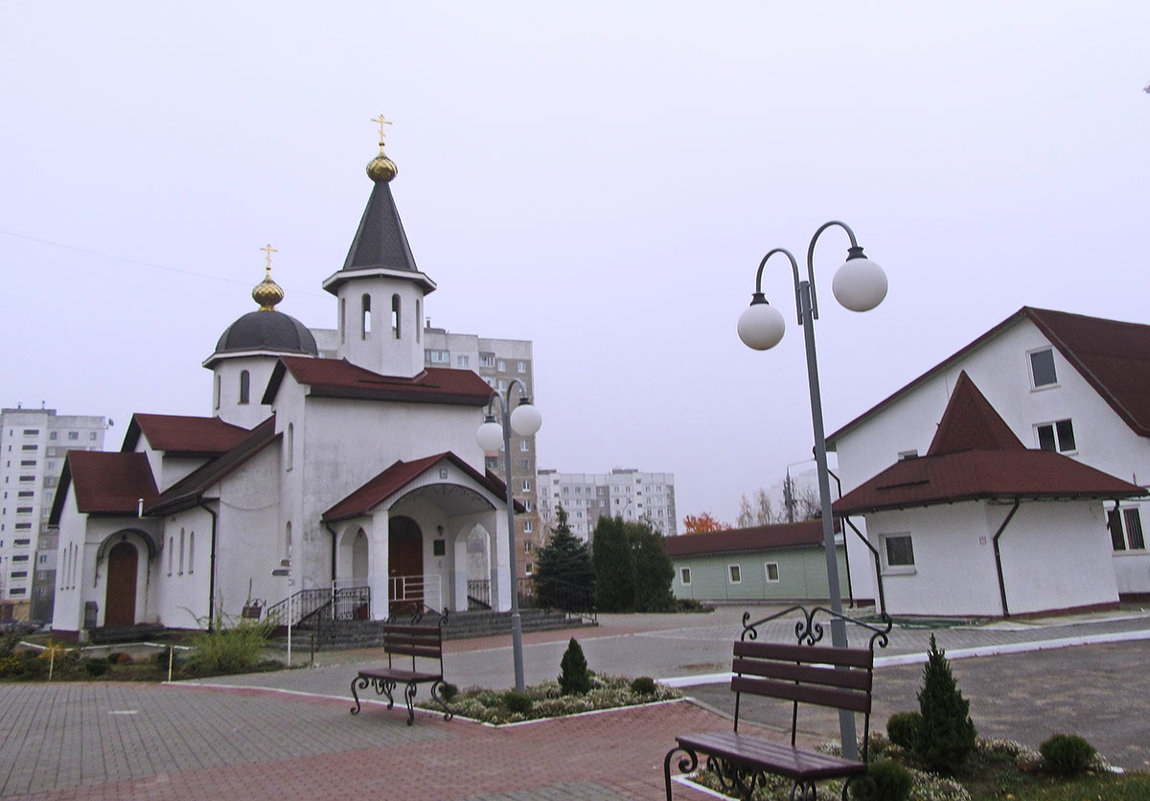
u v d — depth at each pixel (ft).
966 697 36.81
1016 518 69.46
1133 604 76.69
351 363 102.78
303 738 33.58
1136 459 80.23
